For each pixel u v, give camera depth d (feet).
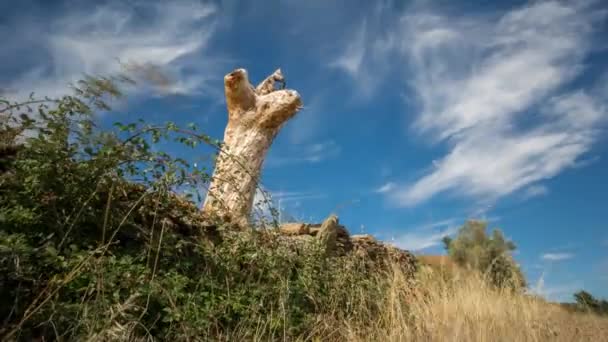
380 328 17.29
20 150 12.17
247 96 25.77
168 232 14.11
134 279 11.25
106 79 12.42
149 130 13.37
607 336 17.58
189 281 12.89
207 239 15.46
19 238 9.87
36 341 8.95
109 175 12.57
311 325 15.29
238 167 22.22
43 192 11.69
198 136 14.42
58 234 11.43
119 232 13.00
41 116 12.19
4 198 11.37
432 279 24.73
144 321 10.94
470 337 16.42
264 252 16.33
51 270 10.48
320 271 19.24
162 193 13.71
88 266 10.51
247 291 14.62
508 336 16.69
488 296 20.93
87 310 9.50
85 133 12.46
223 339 12.43
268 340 13.15
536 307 19.19
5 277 9.28
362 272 21.89
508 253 24.12
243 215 17.98
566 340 17.11
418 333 16.65
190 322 11.54
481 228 42.91
